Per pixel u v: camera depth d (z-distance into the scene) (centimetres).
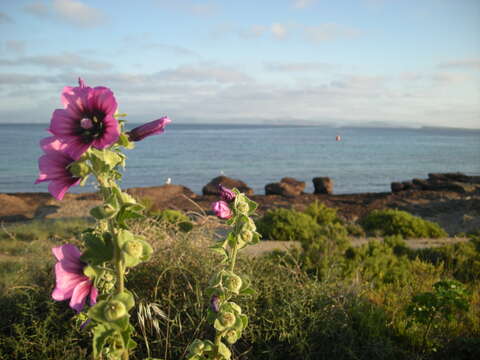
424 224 1290
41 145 150
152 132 158
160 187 2478
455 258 820
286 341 393
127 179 4447
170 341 360
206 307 396
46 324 356
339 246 776
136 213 141
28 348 348
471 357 429
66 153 148
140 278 433
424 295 446
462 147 12656
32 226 1230
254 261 527
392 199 2373
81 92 141
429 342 447
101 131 139
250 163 6406
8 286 452
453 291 440
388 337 446
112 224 142
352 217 1777
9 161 6228
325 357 394
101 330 138
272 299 425
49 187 149
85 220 1337
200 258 473
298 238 1077
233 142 13712
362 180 4456
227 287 194
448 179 3303
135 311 386
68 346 353
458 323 509
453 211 1797
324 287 472
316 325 405
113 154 138
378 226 1319
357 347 404
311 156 7919
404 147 11869
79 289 149
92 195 2388
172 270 429
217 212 199
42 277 466
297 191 2689
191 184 4081
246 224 200
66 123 140
